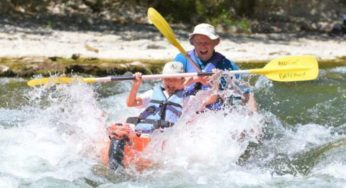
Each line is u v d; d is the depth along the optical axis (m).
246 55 39.12
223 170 17.67
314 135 21.30
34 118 22.00
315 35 52.56
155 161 17.88
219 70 19.69
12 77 29.86
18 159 18.02
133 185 16.36
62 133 19.92
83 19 50.41
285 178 17.09
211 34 20.44
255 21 55.62
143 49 39.47
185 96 19.80
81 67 30.67
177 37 46.19
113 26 49.06
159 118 18.89
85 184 16.30
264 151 19.27
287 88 28.59
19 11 50.19
